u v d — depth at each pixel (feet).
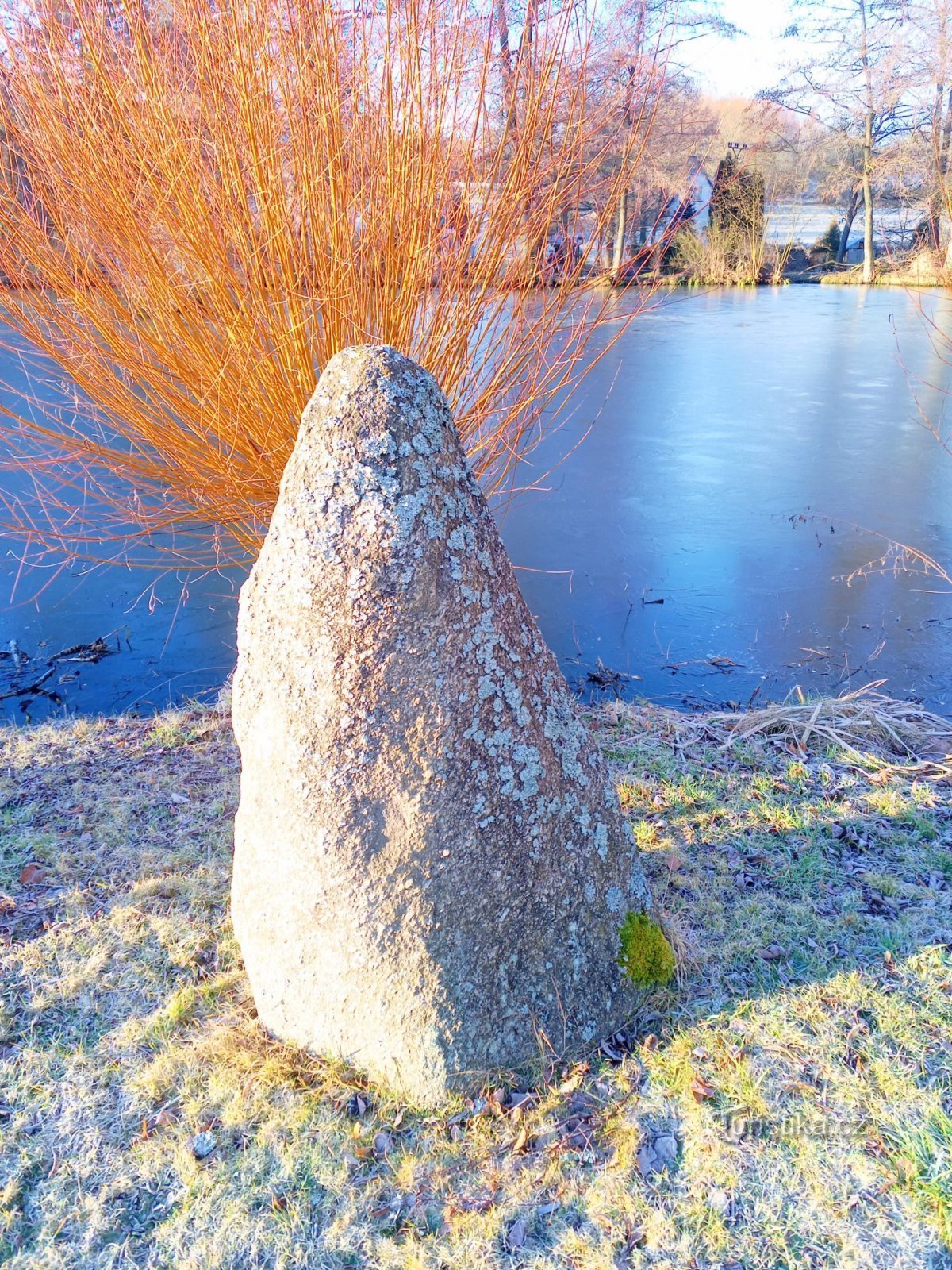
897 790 11.59
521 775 6.88
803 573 21.47
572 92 10.25
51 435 12.25
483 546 6.79
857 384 42.70
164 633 18.86
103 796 11.71
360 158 9.90
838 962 8.40
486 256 10.57
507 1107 6.88
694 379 44.06
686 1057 7.30
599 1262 5.81
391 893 6.70
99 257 10.73
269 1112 6.89
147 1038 7.68
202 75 9.50
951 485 27.91
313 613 6.55
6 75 10.03
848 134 70.54
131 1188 6.38
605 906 7.55
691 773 12.05
